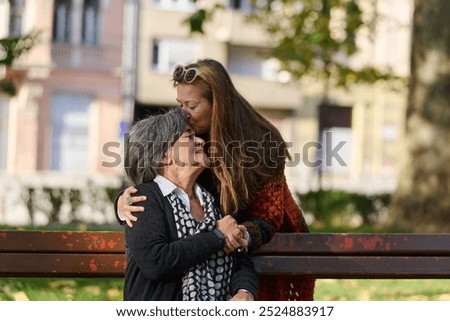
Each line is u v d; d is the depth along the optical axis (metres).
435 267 5.15
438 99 17.25
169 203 4.49
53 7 37.66
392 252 5.13
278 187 5.00
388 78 22.92
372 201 23.86
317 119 43.09
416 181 17.33
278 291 5.24
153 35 40.34
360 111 43.38
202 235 4.41
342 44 21.86
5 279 8.46
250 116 5.00
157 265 4.32
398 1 42.34
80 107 38.47
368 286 9.38
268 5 22.53
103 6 38.50
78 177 37.19
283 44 22.06
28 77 37.47
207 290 4.43
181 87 4.91
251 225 4.77
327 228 14.19
